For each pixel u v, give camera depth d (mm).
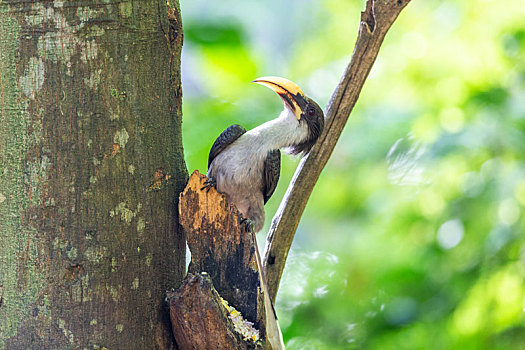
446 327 12805
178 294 6281
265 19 20141
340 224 15445
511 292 12469
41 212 6059
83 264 6121
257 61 15008
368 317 13570
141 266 6410
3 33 6043
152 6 6438
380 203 14508
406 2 7957
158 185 6562
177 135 6875
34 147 6055
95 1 6094
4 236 6090
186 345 6480
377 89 15531
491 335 12453
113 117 6230
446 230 13102
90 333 6133
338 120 8250
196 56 14508
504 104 12977
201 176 6738
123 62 6270
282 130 9023
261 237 14531
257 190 9086
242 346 6359
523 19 13484
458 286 12891
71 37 6055
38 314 6051
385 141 14617
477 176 12891
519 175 12469
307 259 14438
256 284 6801
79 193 6113
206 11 15688
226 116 13445
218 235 6828
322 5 18344
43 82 6039
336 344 13188
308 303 13469
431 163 13422
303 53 18094
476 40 13969
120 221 6273
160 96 6594
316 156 8242
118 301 6258
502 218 12555
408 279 13648
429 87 14344
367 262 14234
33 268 6055
